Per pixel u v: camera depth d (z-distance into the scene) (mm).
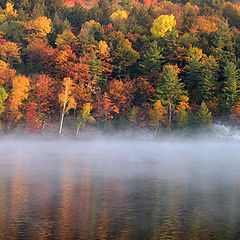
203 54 129125
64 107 110750
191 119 108875
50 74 129875
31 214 27172
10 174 47250
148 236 22469
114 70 134125
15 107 105688
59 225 24594
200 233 23016
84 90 117500
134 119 113625
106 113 114375
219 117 116688
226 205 30016
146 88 120562
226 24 141625
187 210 28500
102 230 23531
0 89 105250
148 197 33000
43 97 112250
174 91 114688
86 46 134625
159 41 139625
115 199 32188
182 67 131500
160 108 110125
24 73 130375
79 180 42469
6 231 23328
